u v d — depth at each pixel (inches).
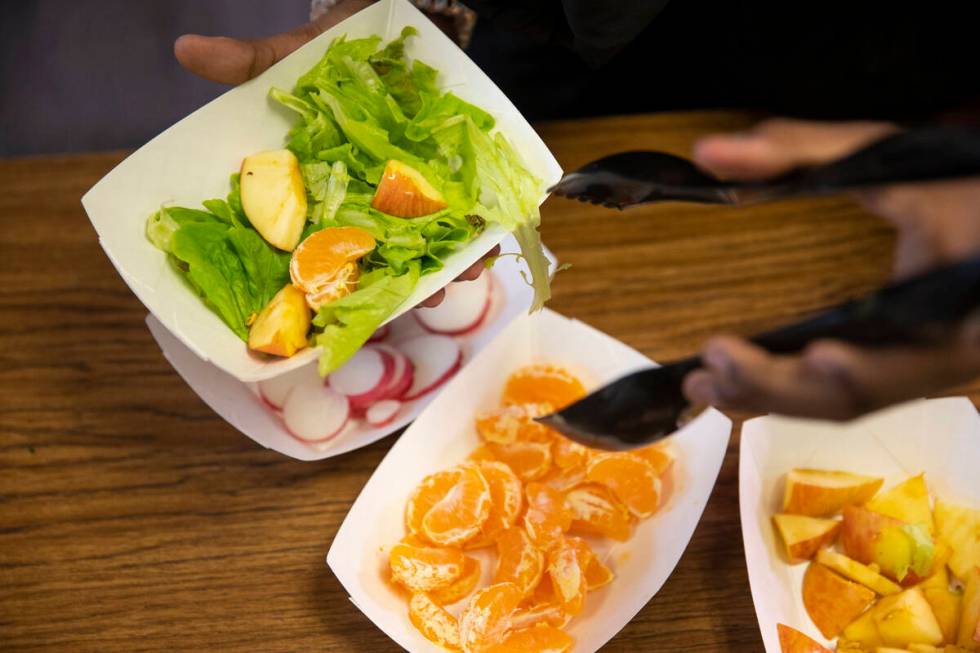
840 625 37.0
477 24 59.1
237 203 40.6
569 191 32.7
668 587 39.2
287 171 40.1
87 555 40.5
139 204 39.0
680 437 40.2
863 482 39.4
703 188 28.0
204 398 43.0
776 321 47.2
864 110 55.9
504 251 47.8
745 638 38.0
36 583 39.8
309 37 44.3
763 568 37.0
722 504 41.6
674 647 37.8
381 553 38.5
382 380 42.7
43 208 50.9
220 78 41.3
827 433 40.3
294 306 37.3
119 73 92.0
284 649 38.2
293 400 42.3
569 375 43.3
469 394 42.4
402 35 42.8
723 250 49.6
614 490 38.8
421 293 38.4
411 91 43.1
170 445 43.7
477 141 40.6
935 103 55.1
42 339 47.0
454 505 38.0
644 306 47.8
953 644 36.1
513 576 36.9
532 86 59.9
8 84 91.4
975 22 49.8
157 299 37.8
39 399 45.1
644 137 52.9
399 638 35.8
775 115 53.9
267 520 41.6
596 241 49.9
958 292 19.4
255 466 43.0
